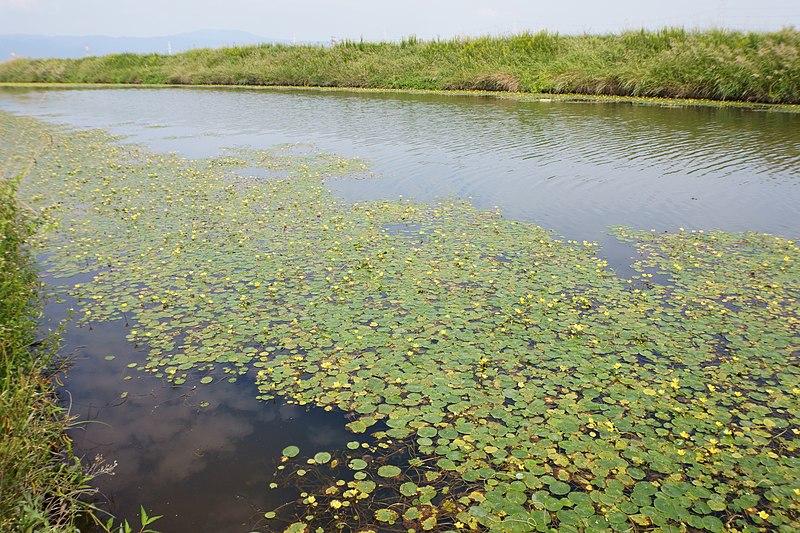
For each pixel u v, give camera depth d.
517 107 18.97
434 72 25.80
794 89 16.89
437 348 4.50
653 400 3.83
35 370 3.70
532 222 7.77
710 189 9.25
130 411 3.79
